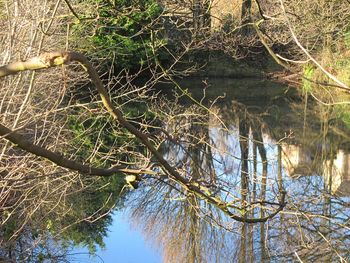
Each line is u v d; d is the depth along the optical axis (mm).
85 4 7988
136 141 8555
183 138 9367
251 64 22453
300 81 21562
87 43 10539
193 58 20000
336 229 6367
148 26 5129
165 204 8945
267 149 12375
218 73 21984
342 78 15953
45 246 6926
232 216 2732
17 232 6020
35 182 6266
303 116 17781
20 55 5250
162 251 8023
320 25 9969
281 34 14977
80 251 7344
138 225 8609
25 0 5840
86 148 8523
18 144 1648
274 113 18203
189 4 7055
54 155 1750
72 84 9062
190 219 8375
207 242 7879
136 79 19312
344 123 16719
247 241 7180
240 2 12461
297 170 11219
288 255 6664
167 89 20672
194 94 20656
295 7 10016
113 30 11836
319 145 14219
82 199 8695
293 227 6355
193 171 4582
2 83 5793
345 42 15711
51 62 1507
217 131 12219
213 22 13344
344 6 10648
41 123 6781
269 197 6285
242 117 17547
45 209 6973
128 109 12859
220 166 8625
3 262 6004
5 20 6148
